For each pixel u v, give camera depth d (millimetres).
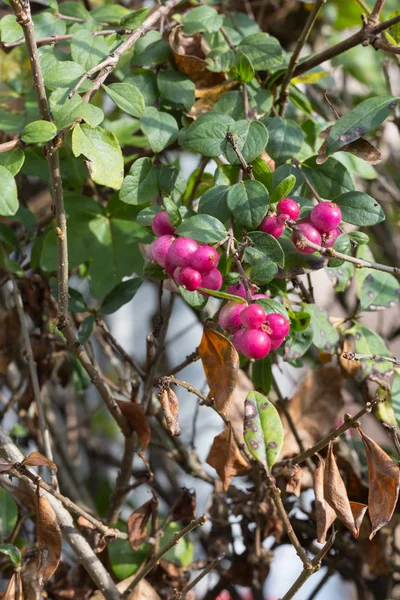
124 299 689
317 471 629
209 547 739
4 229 722
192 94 683
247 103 671
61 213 631
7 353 724
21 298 731
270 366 679
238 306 606
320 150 640
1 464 634
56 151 623
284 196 627
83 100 622
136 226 711
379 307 698
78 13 716
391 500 621
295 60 680
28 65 709
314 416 715
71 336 655
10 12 762
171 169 664
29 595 672
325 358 700
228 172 658
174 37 689
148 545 702
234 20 744
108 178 620
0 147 615
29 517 716
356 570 760
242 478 792
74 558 778
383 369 688
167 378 628
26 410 742
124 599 661
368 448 625
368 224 648
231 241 616
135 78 686
